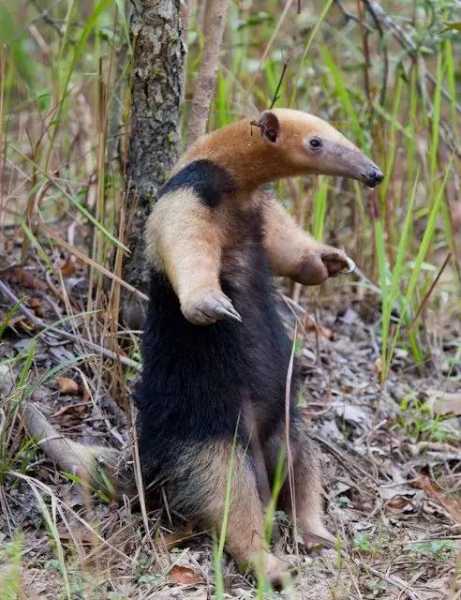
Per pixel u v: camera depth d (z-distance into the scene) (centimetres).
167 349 895
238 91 1364
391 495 1001
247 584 841
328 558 873
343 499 981
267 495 895
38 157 1197
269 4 1641
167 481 902
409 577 854
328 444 1036
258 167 874
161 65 1032
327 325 1294
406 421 1122
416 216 1335
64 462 941
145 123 1046
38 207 1122
